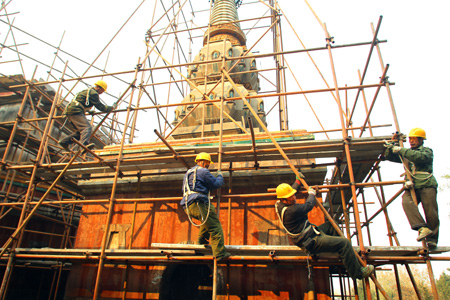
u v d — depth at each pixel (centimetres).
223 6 1998
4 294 820
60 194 1725
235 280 884
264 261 750
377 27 871
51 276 1567
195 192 678
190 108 1427
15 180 1644
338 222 1544
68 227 1441
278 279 866
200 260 764
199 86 1516
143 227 1018
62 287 1585
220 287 880
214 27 1838
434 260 619
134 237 1009
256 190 995
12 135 1120
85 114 963
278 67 1561
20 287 1439
